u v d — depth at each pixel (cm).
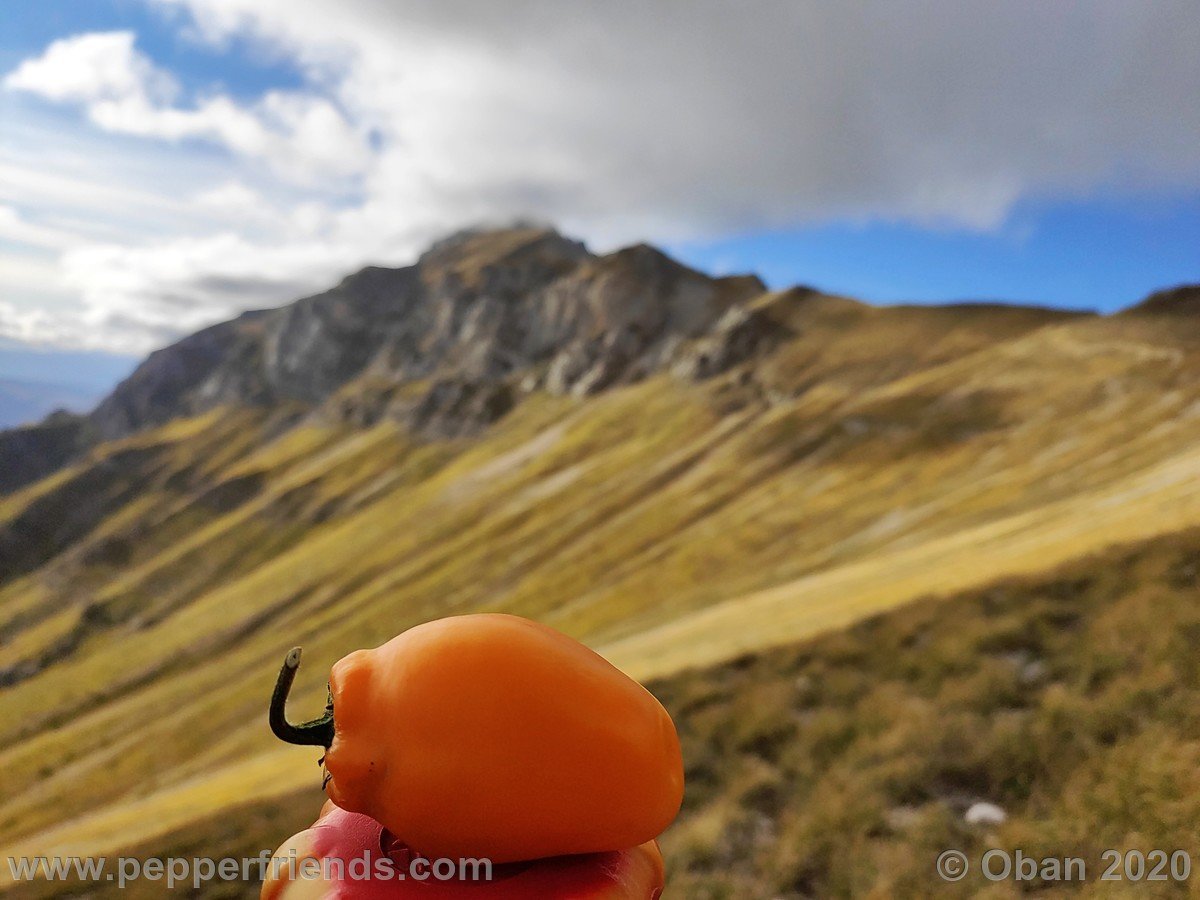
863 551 7812
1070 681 1060
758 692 1435
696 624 4466
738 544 10406
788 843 899
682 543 11125
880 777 961
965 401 12975
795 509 11100
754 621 3378
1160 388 11112
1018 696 1068
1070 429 10600
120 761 10044
